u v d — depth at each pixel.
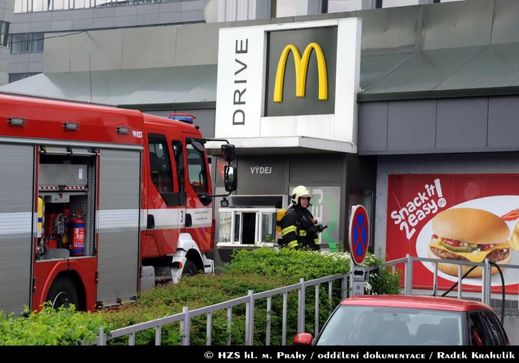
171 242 16.02
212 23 24.67
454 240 20.83
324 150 19.84
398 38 22.30
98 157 13.68
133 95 23.64
